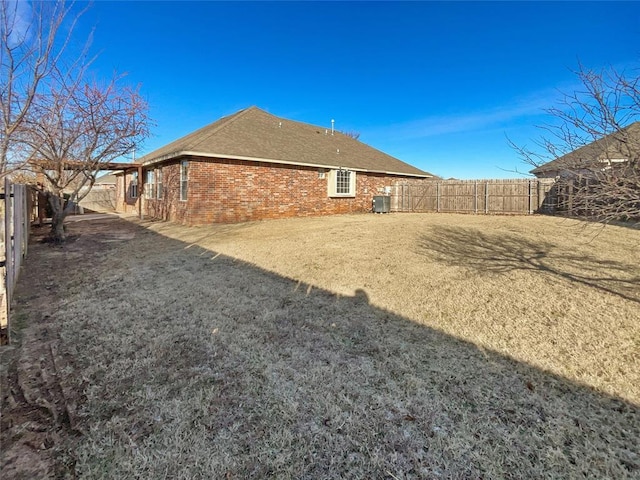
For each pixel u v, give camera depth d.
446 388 2.63
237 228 11.31
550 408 2.37
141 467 1.90
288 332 3.66
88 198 23.11
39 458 1.96
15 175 13.01
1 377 2.80
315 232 10.03
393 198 20.11
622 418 2.26
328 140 19.64
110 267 6.52
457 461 1.93
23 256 6.83
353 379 2.77
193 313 4.20
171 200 14.02
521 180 16.00
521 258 6.37
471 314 4.00
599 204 3.35
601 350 3.11
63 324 3.90
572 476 1.81
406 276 5.47
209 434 2.16
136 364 3.02
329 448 2.04
